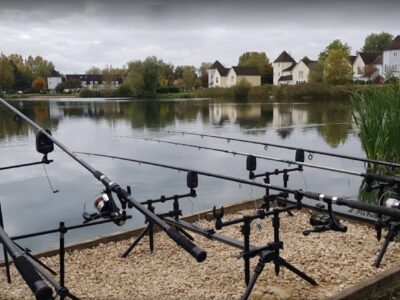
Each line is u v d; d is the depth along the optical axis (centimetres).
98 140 1600
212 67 8325
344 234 511
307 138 1548
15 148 1413
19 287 396
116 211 354
